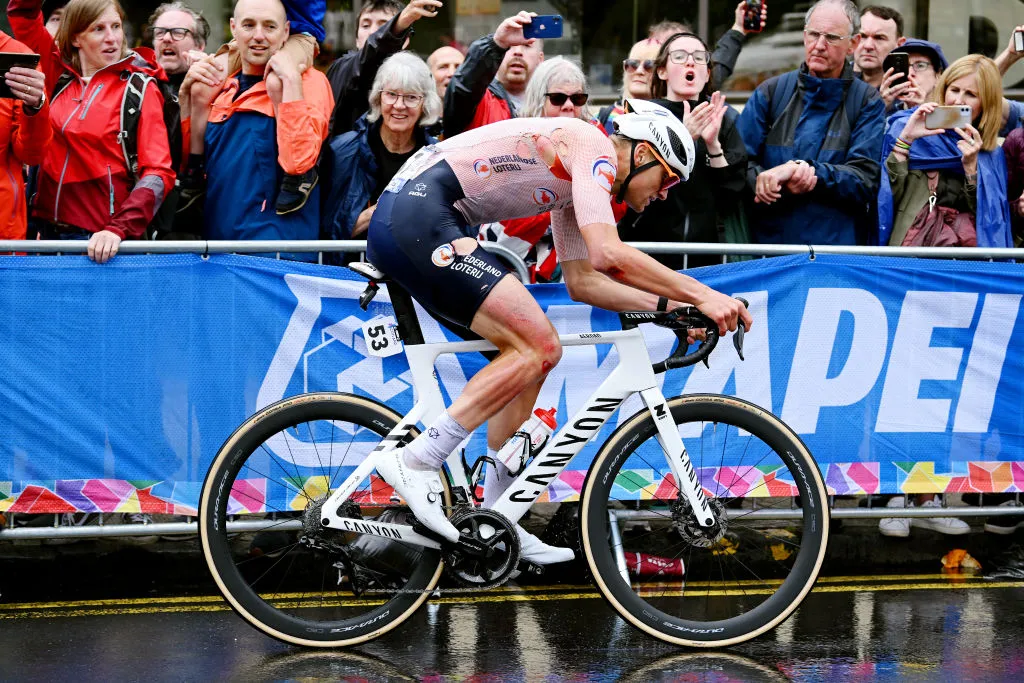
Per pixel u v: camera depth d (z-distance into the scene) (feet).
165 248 48.93
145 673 38.81
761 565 54.70
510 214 41.14
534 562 42.09
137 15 83.25
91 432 49.14
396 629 44.45
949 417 53.31
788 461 42.52
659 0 88.12
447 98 56.85
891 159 62.34
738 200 60.85
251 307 49.73
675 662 40.34
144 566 52.47
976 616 46.14
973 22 86.69
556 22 53.98
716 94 58.39
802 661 40.34
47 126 51.65
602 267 38.47
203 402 49.62
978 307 53.21
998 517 57.41
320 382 50.31
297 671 39.17
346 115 61.98
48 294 48.67
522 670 39.47
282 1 57.77
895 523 55.77
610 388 41.98
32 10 54.95
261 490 49.47
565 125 39.63
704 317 40.42
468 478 42.39
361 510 42.14
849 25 62.54
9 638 42.91
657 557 52.65
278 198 56.39
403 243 39.58
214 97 57.72
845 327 52.34
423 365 41.60
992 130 61.98
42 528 48.21
